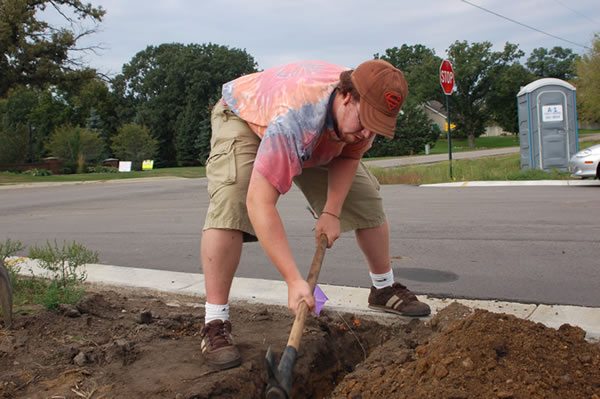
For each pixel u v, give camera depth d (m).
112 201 12.27
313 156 2.37
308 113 2.08
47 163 39.19
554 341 2.15
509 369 2.00
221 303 2.45
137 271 4.17
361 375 2.31
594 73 28.14
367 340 2.93
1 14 30.48
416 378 2.11
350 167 2.53
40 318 2.81
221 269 2.41
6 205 12.32
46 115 65.25
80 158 39.53
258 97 2.33
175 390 2.12
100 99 69.50
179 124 63.25
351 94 2.02
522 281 3.75
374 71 1.97
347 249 5.14
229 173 2.38
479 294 3.43
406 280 3.88
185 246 5.65
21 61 30.91
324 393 2.52
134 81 74.88
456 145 70.81
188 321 2.96
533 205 8.06
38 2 31.55
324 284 3.75
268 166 2.03
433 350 2.24
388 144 51.84
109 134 67.19
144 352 2.51
